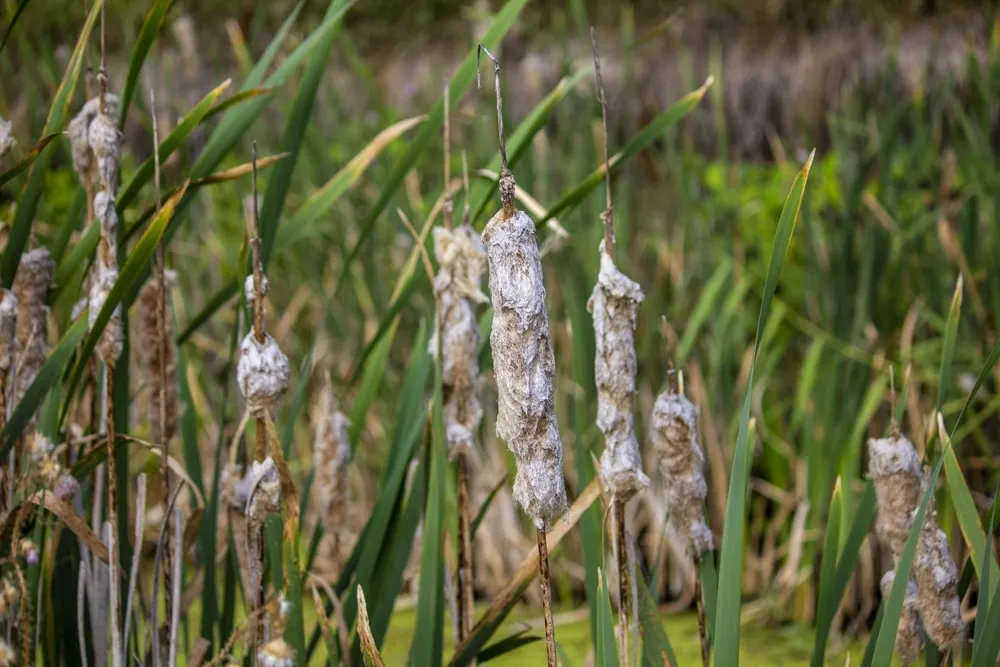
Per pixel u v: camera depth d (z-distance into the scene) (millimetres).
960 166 3576
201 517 2035
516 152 2055
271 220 2043
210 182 1973
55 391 1979
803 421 3898
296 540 1870
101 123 1919
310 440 4176
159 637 1996
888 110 3928
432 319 2186
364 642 1875
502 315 1732
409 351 4168
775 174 4500
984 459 3400
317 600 1934
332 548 2143
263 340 1849
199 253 4473
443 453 1970
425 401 2107
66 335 1917
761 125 5980
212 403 4266
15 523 1908
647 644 1934
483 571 4062
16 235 1959
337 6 2029
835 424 3588
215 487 2059
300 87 2049
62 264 2018
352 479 4117
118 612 1916
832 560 1949
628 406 1831
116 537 1918
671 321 4004
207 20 7953
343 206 4461
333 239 4277
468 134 4754
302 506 2133
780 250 1778
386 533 2057
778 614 3678
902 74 5551
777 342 4113
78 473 1965
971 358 3463
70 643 2029
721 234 4199
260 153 4707
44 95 3729
